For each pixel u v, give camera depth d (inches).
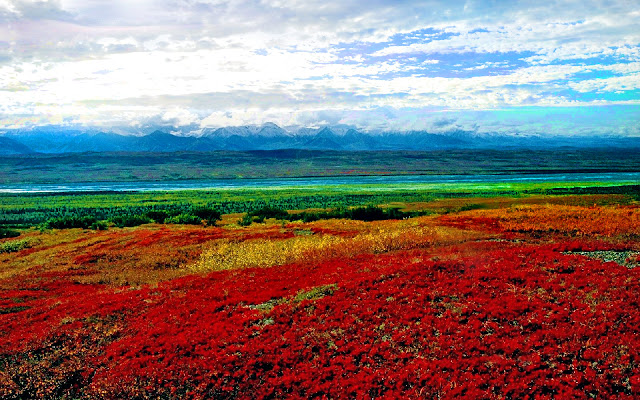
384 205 5556.1
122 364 726.5
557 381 571.8
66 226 3528.5
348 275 1037.8
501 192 7091.5
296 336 761.6
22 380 711.7
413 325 752.3
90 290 1336.1
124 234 2721.5
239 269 1359.5
